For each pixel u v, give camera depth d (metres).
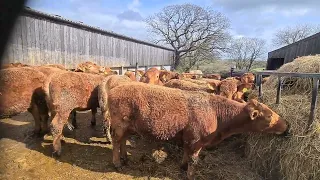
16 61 10.19
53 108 5.16
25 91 5.65
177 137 4.51
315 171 3.95
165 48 33.66
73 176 4.52
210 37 48.53
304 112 4.57
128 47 21.42
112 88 4.79
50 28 12.33
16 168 4.62
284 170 4.41
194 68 47.78
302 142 4.21
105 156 5.31
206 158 5.33
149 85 4.72
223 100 4.43
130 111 4.48
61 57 13.27
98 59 16.78
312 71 5.67
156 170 4.86
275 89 6.23
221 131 4.47
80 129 6.87
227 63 55.41
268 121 4.22
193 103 4.33
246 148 5.44
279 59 26.45
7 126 6.82
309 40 16.91
